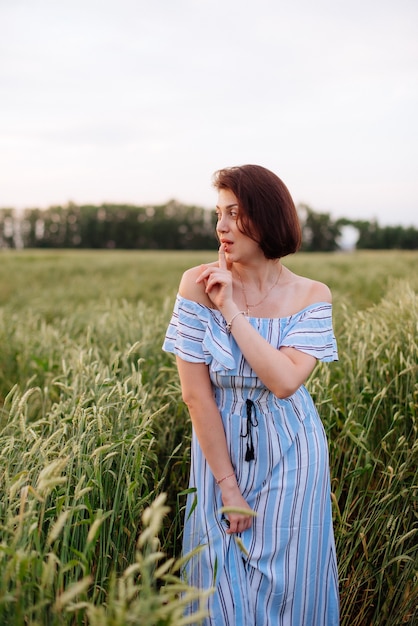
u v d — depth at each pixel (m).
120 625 1.12
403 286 5.54
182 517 2.40
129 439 1.90
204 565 1.77
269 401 1.78
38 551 1.41
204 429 1.75
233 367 1.70
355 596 2.18
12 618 1.36
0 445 1.97
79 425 1.90
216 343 1.72
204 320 1.76
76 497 1.56
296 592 1.77
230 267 1.86
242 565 1.77
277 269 1.87
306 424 1.83
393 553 2.27
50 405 3.11
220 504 1.81
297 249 1.81
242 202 1.70
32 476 1.79
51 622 1.42
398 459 2.58
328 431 2.51
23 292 10.73
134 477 1.97
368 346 3.18
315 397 2.67
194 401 1.77
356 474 2.22
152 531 1.13
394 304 3.94
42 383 3.80
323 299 1.85
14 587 1.41
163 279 13.50
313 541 1.80
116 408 2.14
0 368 4.14
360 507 2.31
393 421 2.43
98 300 10.01
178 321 1.80
